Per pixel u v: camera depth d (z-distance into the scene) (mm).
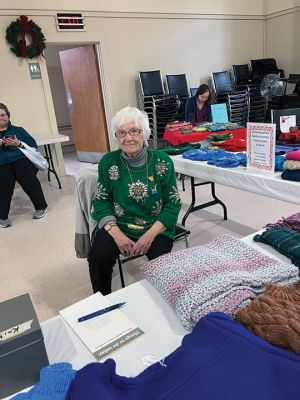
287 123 2283
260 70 6145
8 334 682
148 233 1551
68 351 807
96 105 5430
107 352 792
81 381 613
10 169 3289
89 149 5883
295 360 587
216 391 564
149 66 5582
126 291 1027
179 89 5656
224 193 3705
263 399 540
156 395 583
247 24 6371
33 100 4668
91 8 4871
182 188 3975
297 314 688
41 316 1871
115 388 610
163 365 651
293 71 6379
